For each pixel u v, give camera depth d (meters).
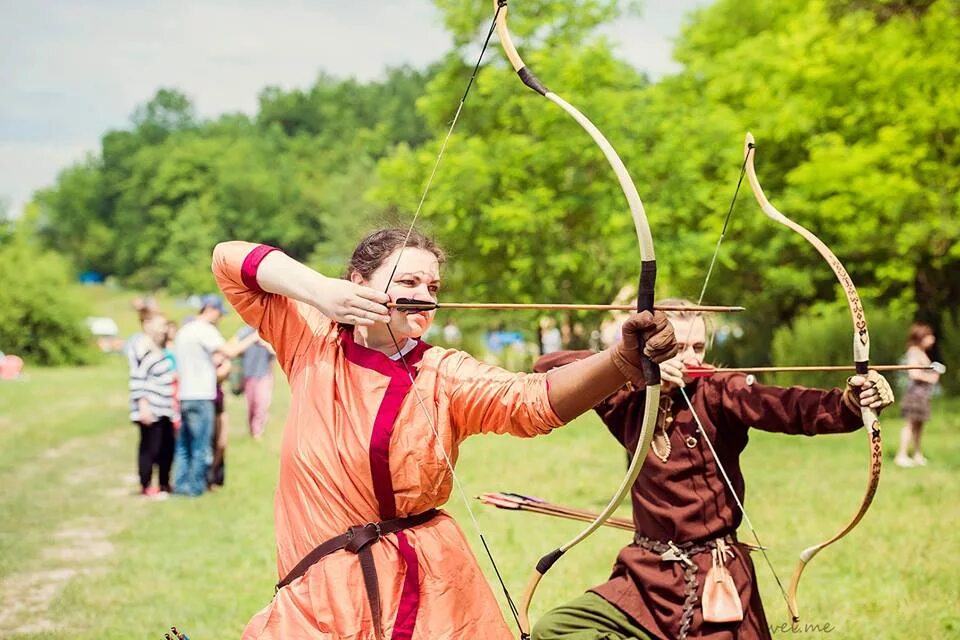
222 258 3.20
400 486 3.03
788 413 3.76
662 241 18.45
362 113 133.12
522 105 18.89
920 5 14.41
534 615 6.35
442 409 3.09
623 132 18.89
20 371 36.62
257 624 3.04
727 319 24.72
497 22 3.24
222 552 8.48
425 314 3.13
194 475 11.30
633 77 19.66
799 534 8.54
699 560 4.01
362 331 3.15
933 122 18.14
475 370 3.12
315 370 3.13
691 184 18.73
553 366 4.30
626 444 4.19
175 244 112.31
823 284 22.31
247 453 14.37
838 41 18.83
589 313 19.48
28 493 11.70
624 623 4.09
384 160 19.67
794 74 19.83
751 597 4.04
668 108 19.52
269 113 139.12
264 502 10.77
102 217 131.50
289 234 114.44
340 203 75.81
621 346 2.85
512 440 15.77
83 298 43.22
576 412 2.99
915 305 19.81
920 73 18.11
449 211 19.03
